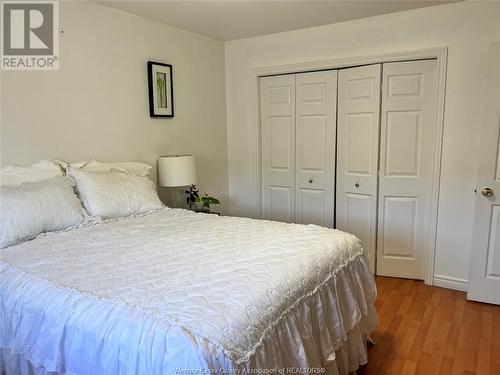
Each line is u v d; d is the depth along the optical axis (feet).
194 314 3.94
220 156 13.19
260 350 3.98
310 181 12.28
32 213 6.50
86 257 5.68
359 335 6.64
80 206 7.53
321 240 6.53
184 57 11.38
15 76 7.41
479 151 9.29
